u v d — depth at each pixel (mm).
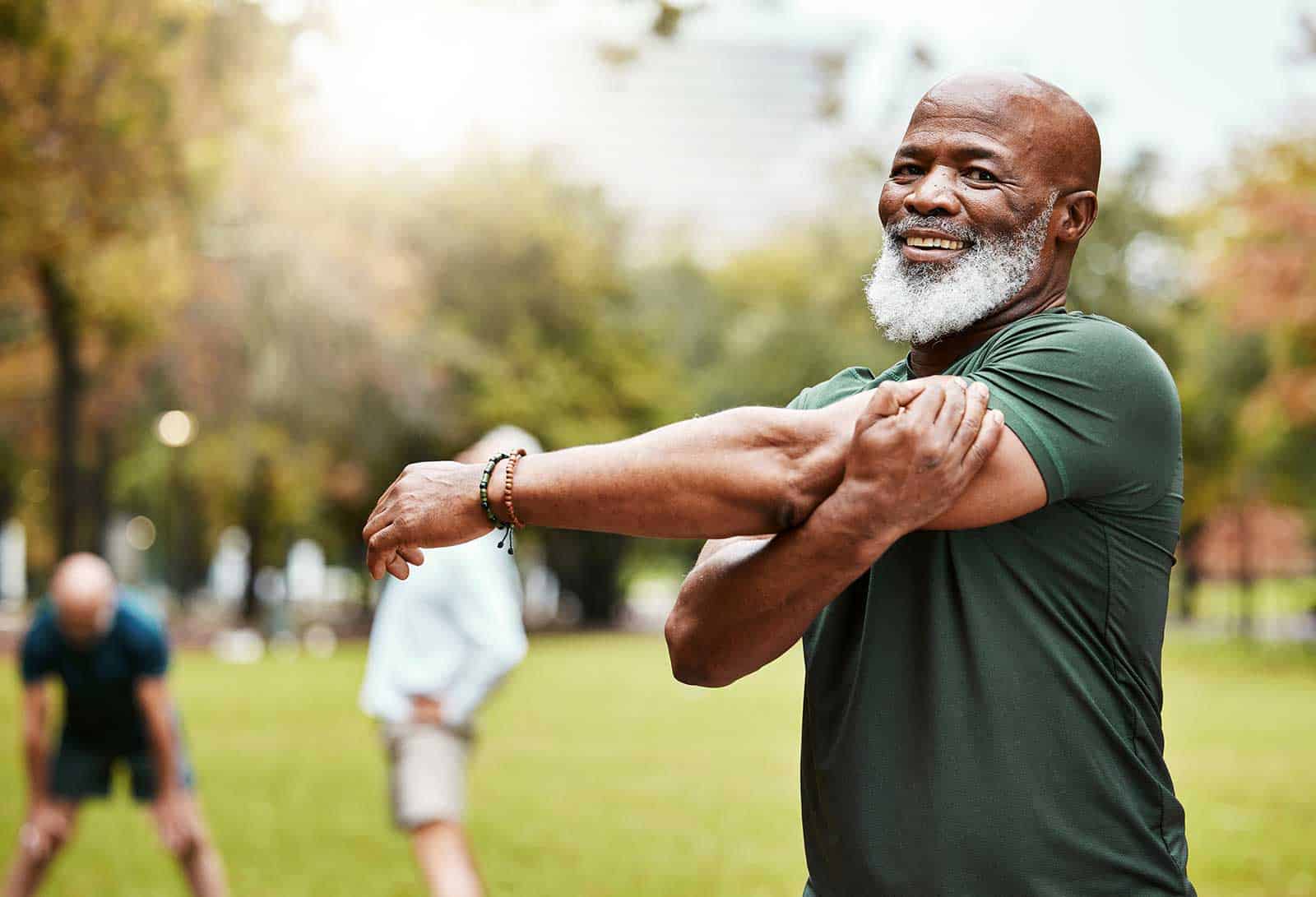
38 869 5922
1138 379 2088
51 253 9562
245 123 7996
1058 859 2049
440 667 5207
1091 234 27641
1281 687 20969
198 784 10945
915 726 2107
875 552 1979
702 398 40188
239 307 20766
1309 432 28953
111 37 7504
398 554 2150
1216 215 25141
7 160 8047
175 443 28719
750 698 18531
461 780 5273
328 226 20891
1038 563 2088
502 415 34000
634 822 9148
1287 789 10367
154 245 13039
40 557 46031
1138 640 2125
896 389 1973
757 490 1998
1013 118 2188
